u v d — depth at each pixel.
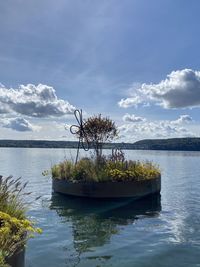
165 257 7.20
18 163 40.12
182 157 71.62
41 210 11.94
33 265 6.70
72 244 8.05
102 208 12.47
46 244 8.00
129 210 12.21
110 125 18.05
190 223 10.27
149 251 7.60
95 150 17.53
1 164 38.28
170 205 13.36
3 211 5.82
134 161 16.84
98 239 8.47
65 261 6.94
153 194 15.66
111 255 7.30
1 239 4.61
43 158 53.31
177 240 8.44
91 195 14.45
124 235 8.86
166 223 10.26
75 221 10.38
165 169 35.84
